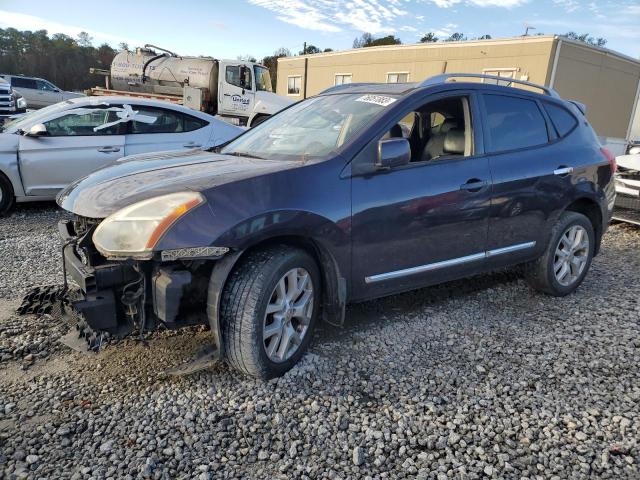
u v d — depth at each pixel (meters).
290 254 2.83
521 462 2.32
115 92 15.64
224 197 2.63
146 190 2.75
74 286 2.87
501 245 3.86
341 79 23.52
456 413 2.67
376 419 2.60
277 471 2.23
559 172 4.09
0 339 3.24
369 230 3.11
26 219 6.70
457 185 3.48
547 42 16.28
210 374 2.95
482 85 3.86
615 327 3.76
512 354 3.32
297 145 3.40
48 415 2.54
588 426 2.59
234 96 15.20
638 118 20.42
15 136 6.72
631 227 7.45
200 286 2.71
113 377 2.89
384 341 3.44
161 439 2.39
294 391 2.81
